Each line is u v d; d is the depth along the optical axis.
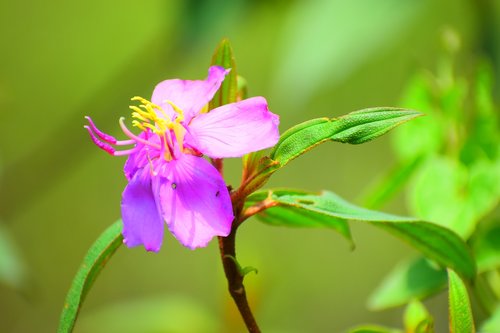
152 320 1.13
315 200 0.68
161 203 0.66
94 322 1.36
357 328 0.72
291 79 0.87
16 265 0.98
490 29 0.90
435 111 0.81
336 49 0.87
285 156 0.67
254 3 0.99
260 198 0.69
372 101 1.83
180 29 1.00
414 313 0.73
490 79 0.80
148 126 0.67
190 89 0.68
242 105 0.66
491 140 0.79
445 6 1.64
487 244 0.77
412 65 0.82
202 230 0.66
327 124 0.66
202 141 0.66
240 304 0.68
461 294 0.66
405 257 1.88
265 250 1.84
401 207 1.72
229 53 0.69
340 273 1.90
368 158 1.91
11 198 1.61
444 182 0.78
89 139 1.69
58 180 1.87
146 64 1.51
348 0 0.87
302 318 1.85
